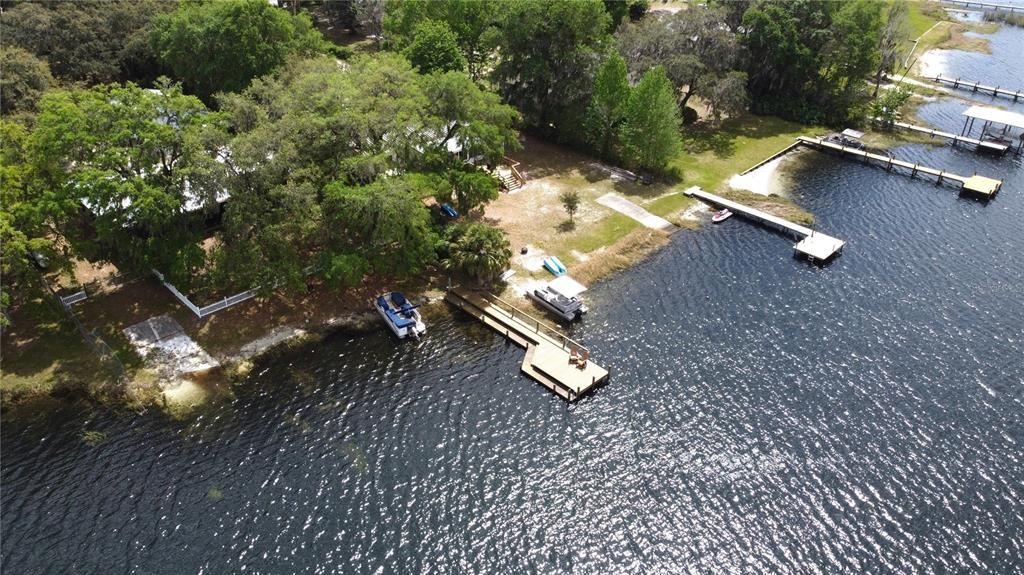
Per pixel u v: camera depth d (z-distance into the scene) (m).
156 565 39.81
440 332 58.94
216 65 85.00
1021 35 143.50
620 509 43.84
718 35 93.25
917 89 115.12
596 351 56.91
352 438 48.44
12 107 73.62
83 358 53.59
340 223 60.06
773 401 51.97
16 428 48.62
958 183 84.56
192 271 60.69
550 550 41.38
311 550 40.91
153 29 90.44
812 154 93.94
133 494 44.03
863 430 49.41
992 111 94.81
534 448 47.97
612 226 73.75
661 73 78.81
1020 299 63.03
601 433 49.22
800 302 62.88
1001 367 55.00
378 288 63.41
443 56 83.25
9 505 43.16
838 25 98.19
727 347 57.41
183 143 55.28
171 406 50.53
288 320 58.91
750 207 78.56
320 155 59.34
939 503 44.03
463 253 62.28
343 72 70.75
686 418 50.50
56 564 39.78
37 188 54.19
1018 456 47.28
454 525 42.62
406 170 65.19
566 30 83.94
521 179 81.25
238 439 48.19
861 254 70.25
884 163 90.12
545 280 65.12
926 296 63.56
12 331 55.75
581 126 87.38
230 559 40.28
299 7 127.88
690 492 44.94
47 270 61.22
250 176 55.91
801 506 44.00
